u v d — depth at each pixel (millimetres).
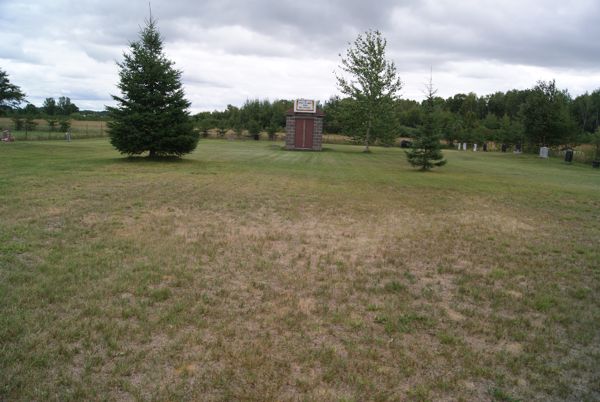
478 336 4562
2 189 11617
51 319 4438
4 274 5562
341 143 57281
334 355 4016
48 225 8148
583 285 6219
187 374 3623
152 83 21234
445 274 6477
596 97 73688
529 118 39188
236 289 5492
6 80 33719
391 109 42406
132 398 3295
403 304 5262
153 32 21438
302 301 5215
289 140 40375
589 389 3693
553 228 9922
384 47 40906
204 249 7086
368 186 15930
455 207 12164
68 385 3406
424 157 23609
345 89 41844
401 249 7672
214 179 15844
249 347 4086
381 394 3475
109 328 4309
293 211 10648
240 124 67938
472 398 3498
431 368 3893
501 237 8828
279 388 3502
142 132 20969
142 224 8609
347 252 7367
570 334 4684
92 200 10773
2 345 3924
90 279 5562
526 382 3760
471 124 66938
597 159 33594
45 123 63031
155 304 4941
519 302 5500
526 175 23125
